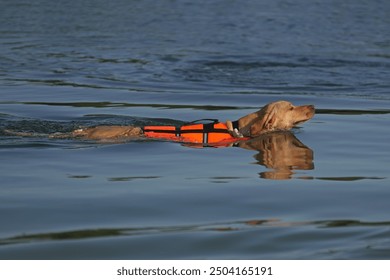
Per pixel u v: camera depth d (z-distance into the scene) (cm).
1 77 2781
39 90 2548
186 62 3152
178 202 1334
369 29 4059
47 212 1271
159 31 3950
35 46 3462
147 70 2969
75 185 1436
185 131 1850
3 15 4384
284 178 1500
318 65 3128
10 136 1864
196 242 1138
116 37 3759
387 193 1395
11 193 1378
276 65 3123
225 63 3148
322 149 1759
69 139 1844
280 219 1243
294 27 4103
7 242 1134
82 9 4672
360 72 2988
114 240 1145
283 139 1861
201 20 4319
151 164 1609
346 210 1291
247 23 4222
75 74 2861
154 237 1159
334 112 2241
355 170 1566
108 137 1844
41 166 1580
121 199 1348
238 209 1297
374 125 2047
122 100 2403
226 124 1873
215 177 1505
